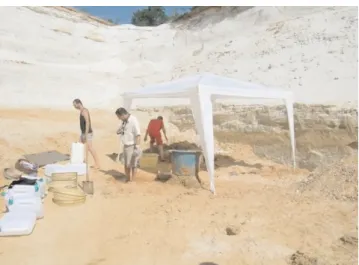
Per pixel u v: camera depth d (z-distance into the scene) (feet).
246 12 77.15
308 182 26.89
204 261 14.55
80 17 83.76
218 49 71.87
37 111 49.47
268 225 18.58
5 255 14.53
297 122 38.37
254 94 30.19
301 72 52.29
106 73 69.36
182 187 26.50
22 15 70.13
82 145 30.68
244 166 36.45
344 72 47.65
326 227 18.28
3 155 31.45
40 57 67.21
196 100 26.05
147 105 59.62
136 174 30.09
